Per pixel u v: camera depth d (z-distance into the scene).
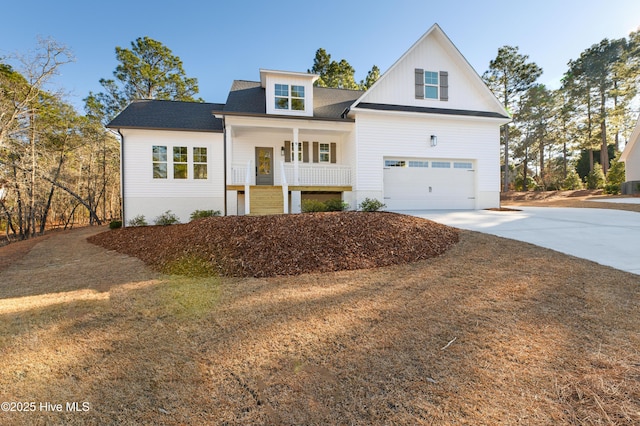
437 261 5.90
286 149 14.73
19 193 17.14
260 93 14.68
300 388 2.36
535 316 3.46
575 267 5.14
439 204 13.91
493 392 2.24
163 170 13.45
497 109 14.58
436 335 3.12
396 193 13.54
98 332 3.38
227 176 12.22
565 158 34.78
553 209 13.70
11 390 2.42
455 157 13.91
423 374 2.48
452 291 4.33
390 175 13.51
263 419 2.06
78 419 2.10
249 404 2.21
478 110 14.51
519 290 4.25
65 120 19.98
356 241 6.72
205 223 7.80
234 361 2.76
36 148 17.98
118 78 25.48
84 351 2.98
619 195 20.41
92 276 5.99
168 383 2.47
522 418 1.98
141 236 10.00
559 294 4.07
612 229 8.37
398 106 13.58
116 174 25.67
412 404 2.14
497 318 3.45
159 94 27.39
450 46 13.93
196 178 13.72
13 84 16.55
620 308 3.60
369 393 2.28
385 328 3.31
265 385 2.41
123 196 12.98
